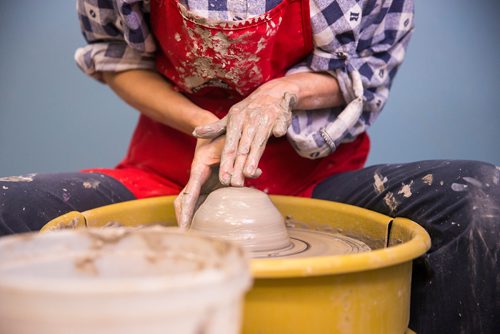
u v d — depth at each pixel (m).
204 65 1.32
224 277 0.49
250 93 1.41
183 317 0.48
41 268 0.58
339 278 0.85
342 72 1.41
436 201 1.17
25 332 0.47
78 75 2.29
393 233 1.21
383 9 1.43
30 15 2.24
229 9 1.24
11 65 2.27
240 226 1.06
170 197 1.43
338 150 1.58
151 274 0.59
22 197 1.20
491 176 1.12
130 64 1.56
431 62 2.28
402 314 0.99
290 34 1.35
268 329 0.84
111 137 2.34
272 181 1.51
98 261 0.60
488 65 2.27
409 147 2.34
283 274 0.79
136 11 1.35
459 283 1.11
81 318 0.45
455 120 2.32
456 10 2.24
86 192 1.37
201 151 1.23
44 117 2.31
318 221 1.39
